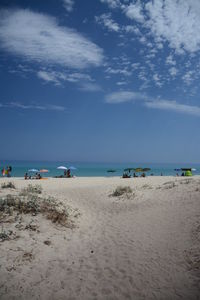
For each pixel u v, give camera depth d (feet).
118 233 27.63
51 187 70.95
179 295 14.99
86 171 263.08
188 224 27.66
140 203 43.80
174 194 46.03
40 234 23.88
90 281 16.79
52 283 16.26
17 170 233.35
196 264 18.47
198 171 275.18
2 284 15.23
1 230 22.50
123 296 15.07
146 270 18.28
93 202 48.03
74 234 26.48
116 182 85.40
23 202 30.40
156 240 24.29
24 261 18.47
